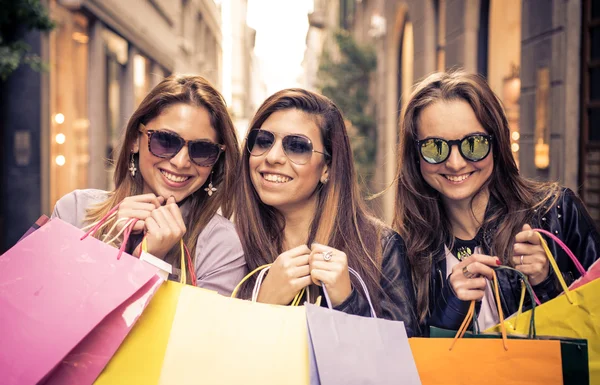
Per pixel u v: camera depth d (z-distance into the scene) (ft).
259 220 7.24
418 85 7.26
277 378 5.06
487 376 5.28
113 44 38.27
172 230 5.91
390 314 6.49
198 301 5.27
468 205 7.28
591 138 16.35
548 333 5.71
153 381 5.05
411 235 7.38
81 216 7.22
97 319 4.89
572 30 16.63
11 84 26.71
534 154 18.56
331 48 84.07
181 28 68.90
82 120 33.01
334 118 7.06
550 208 7.03
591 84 16.38
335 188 7.04
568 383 5.22
